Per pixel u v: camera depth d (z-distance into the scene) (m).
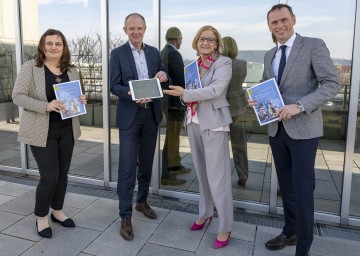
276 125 2.37
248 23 3.06
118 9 3.48
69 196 3.52
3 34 3.97
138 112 2.80
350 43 2.82
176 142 3.51
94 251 2.53
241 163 3.32
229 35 3.14
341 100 2.90
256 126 3.21
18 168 4.17
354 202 3.05
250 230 2.89
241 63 3.14
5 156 4.29
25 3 3.82
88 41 3.63
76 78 2.79
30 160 4.16
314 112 2.25
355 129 2.88
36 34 3.85
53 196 2.86
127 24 2.77
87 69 3.67
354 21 2.78
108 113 3.67
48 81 2.60
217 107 2.55
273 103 2.28
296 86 2.26
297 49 2.23
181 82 3.35
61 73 2.68
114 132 3.73
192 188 3.53
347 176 2.96
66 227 2.87
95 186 3.82
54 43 2.56
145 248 2.58
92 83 3.68
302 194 2.26
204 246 2.63
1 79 4.05
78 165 3.94
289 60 2.25
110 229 2.85
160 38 3.37
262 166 3.25
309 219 2.27
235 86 3.19
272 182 3.18
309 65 2.21
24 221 2.95
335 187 3.05
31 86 2.59
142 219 3.04
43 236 2.70
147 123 2.88
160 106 2.97
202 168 2.77
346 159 2.94
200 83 2.54
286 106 2.17
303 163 2.25
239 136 3.27
